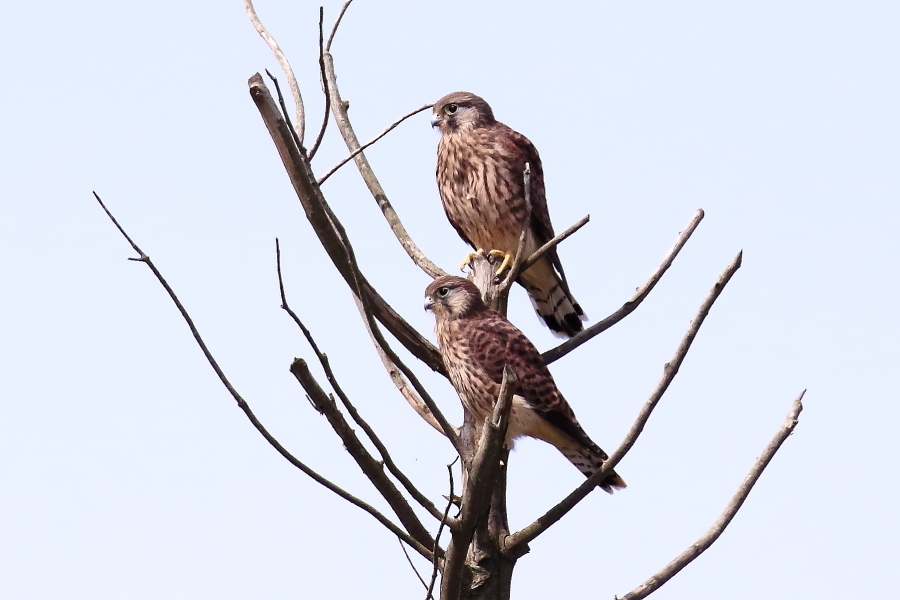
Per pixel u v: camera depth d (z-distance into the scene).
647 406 8.27
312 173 7.45
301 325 6.76
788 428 8.47
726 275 8.32
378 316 9.66
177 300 6.93
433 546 7.80
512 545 8.66
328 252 7.57
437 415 7.99
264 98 7.27
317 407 7.21
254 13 10.24
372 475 7.53
